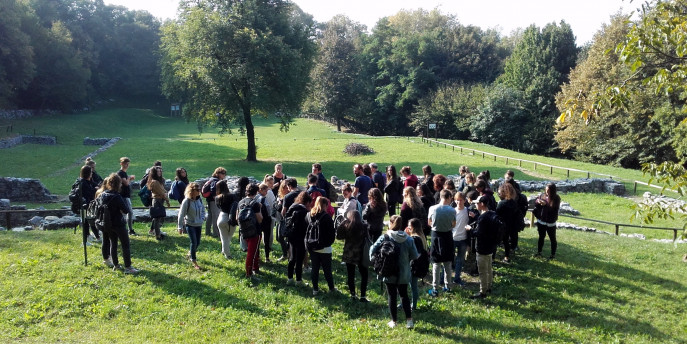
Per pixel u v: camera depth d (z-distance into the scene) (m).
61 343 7.49
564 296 10.22
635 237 17.30
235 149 45.81
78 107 76.31
